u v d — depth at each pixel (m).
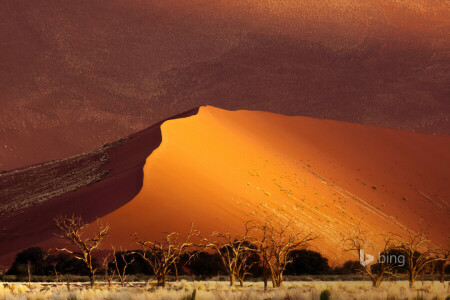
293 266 57.94
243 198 77.25
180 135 94.38
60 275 48.66
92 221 65.50
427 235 90.88
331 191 98.06
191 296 22.95
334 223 81.06
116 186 76.38
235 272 38.38
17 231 75.44
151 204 67.50
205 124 105.75
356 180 110.69
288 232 69.50
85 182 93.50
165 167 78.50
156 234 62.19
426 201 110.44
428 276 54.28
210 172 82.75
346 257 67.94
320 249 68.31
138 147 106.75
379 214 95.12
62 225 69.38
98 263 53.34
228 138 103.88
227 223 67.69
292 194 87.44
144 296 23.58
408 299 22.47
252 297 23.42
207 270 51.69
